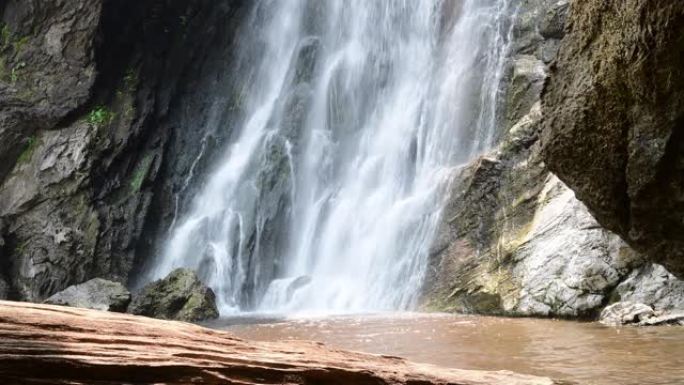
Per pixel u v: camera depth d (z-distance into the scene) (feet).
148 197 70.85
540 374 19.58
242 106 76.84
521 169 44.96
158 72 76.59
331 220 60.59
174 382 10.75
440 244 47.16
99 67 72.79
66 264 64.64
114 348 10.66
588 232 37.68
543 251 39.42
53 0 72.13
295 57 74.69
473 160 48.88
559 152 17.49
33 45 71.82
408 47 64.95
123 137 71.51
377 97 66.23
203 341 11.89
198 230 68.69
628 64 14.83
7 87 69.56
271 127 72.95
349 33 71.36
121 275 66.85
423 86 61.41
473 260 44.32
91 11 72.02
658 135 14.94
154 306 49.11
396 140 61.77
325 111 70.33
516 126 46.65
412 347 27.09
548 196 42.19
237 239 66.69
